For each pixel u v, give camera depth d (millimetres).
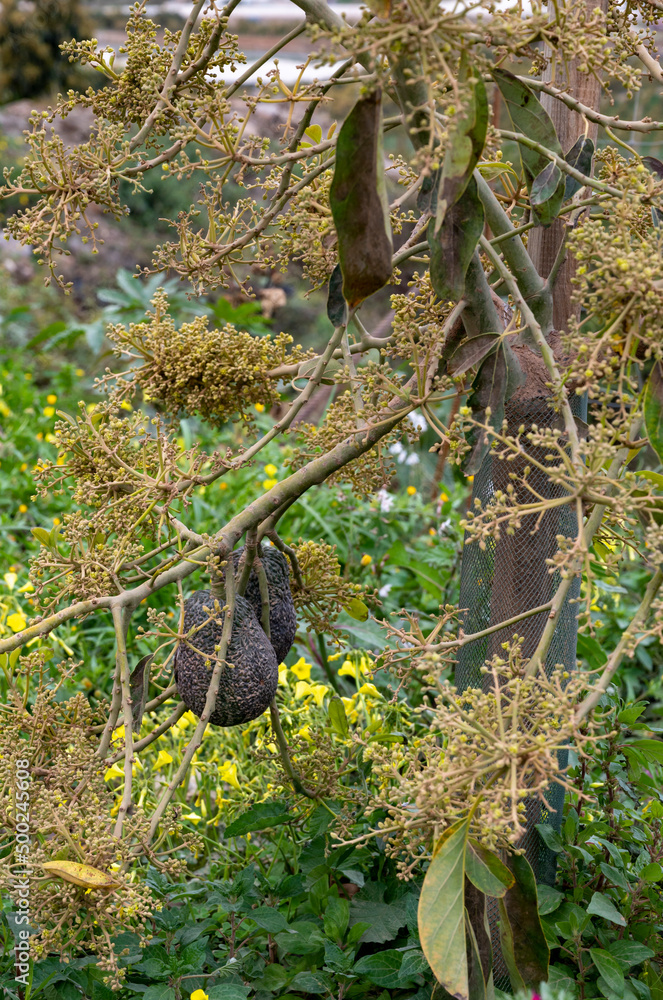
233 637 1460
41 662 1499
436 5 975
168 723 1616
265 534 1557
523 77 1251
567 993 1436
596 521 1244
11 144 10945
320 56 981
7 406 5406
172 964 1660
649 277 1044
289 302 7781
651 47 1473
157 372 1502
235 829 1756
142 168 1292
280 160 1285
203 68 1351
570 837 1768
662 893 1828
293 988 1713
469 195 1158
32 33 8594
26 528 3963
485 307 1326
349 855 1882
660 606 1053
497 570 1741
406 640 1396
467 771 1051
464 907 1137
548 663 1753
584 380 1110
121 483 1465
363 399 1516
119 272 5402
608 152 1396
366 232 1105
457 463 1340
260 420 4668
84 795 1327
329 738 2010
